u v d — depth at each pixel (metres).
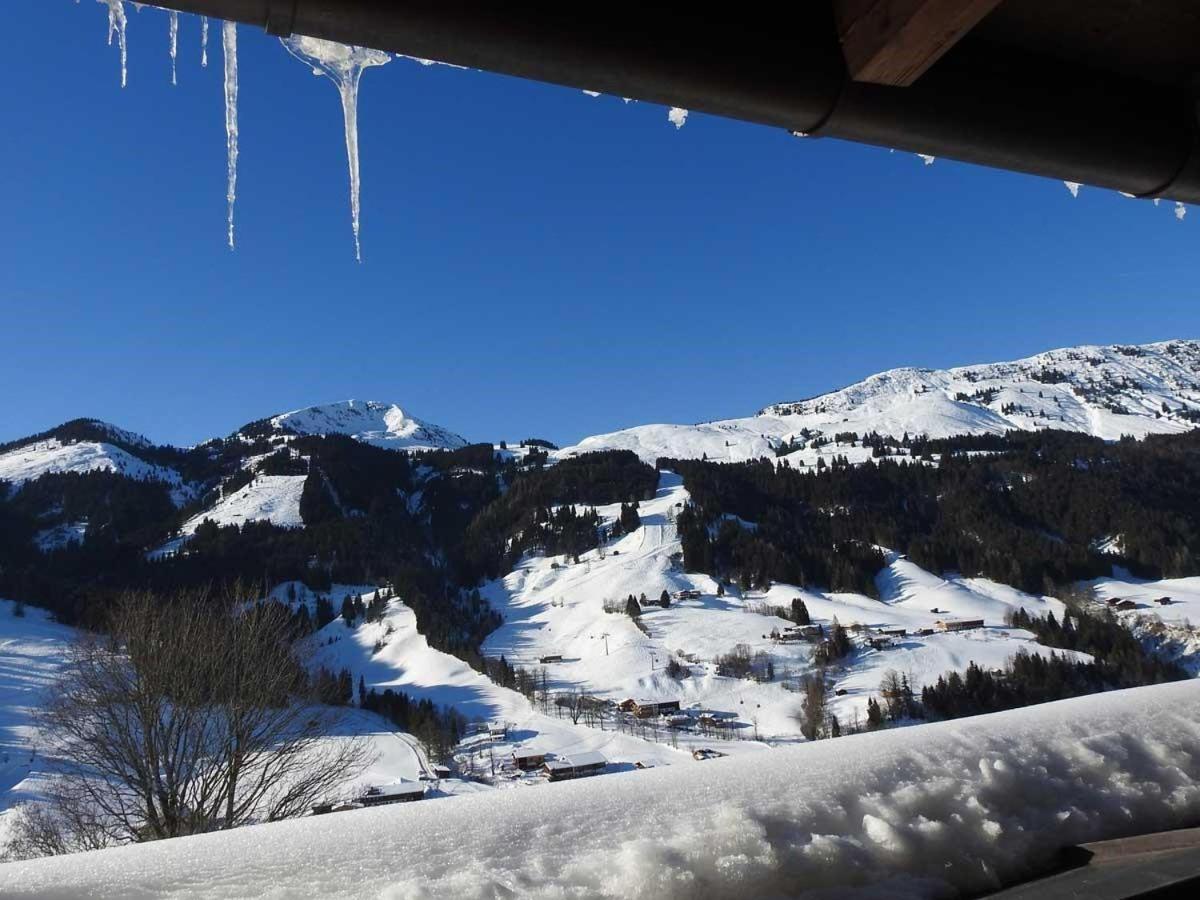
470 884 1.36
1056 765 1.96
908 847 1.58
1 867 1.44
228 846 1.53
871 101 1.93
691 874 1.42
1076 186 2.67
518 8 1.61
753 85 1.83
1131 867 1.47
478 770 64.62
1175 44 2.12
